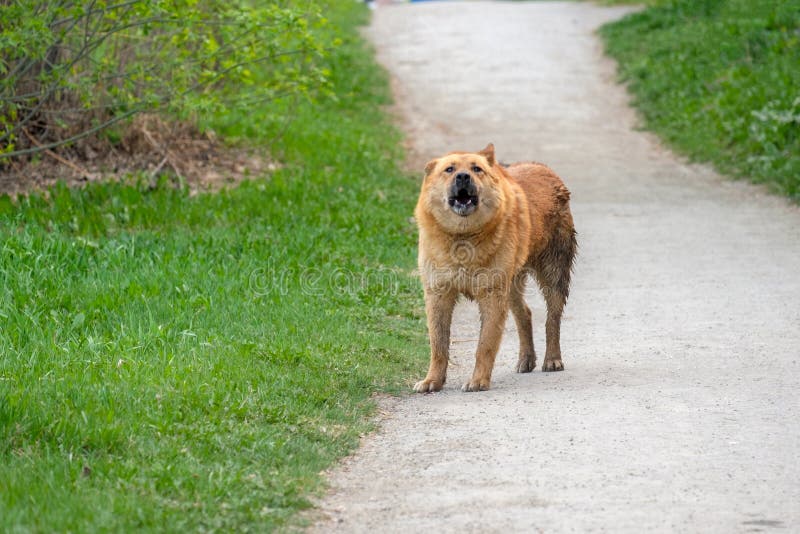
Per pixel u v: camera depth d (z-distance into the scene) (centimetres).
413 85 3488
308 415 923
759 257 1695
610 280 1582
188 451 797
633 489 743
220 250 1538
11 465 739
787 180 2250
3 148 1859
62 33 1636
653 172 2522
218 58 1927
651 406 954
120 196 1780
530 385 1074
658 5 4147
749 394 983
